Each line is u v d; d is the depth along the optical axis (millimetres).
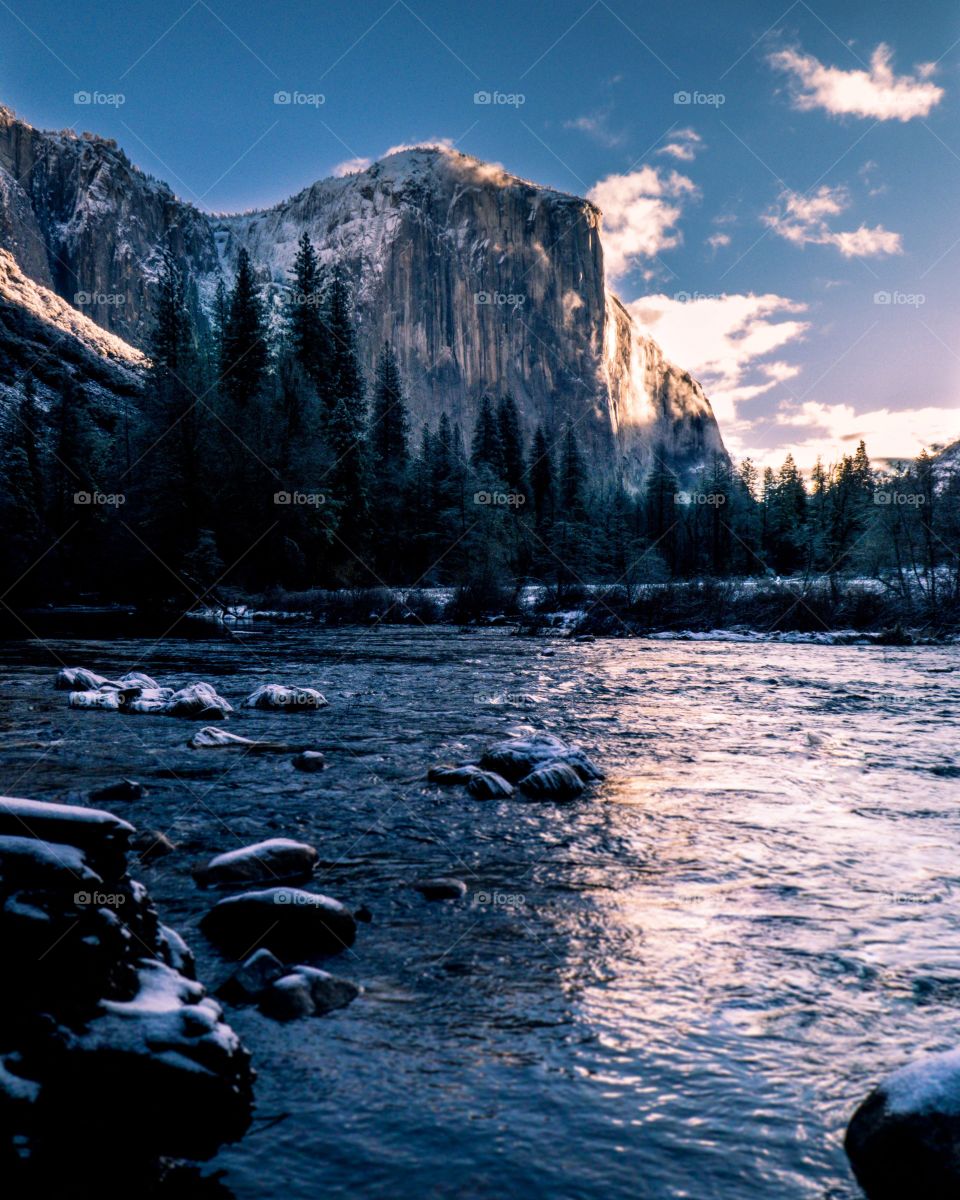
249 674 17875
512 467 91375
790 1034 3240
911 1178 2285
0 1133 2322
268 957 3648
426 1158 2439
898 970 3846
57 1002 2711
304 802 7000
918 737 10500
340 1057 3025
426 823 6395
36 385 119625
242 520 53000
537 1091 2812
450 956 3980
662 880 5129
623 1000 3520
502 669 19500
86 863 3234
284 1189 2289
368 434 75688
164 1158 2418
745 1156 2471
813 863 5465
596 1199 2266
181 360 61250
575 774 7535
